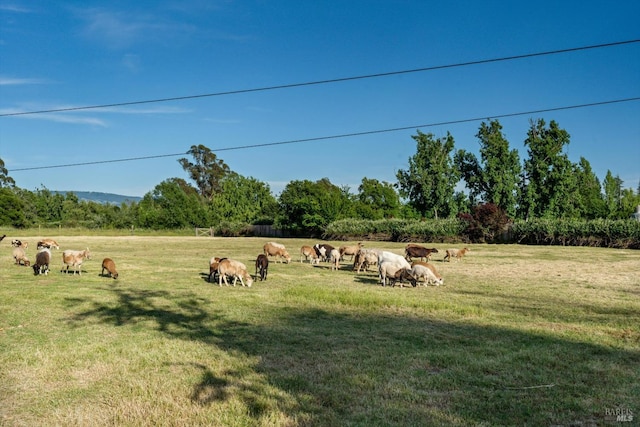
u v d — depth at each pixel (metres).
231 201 88.12
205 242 50.88
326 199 62.38
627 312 12.55
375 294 14.63
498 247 40.44
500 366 7.88
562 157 56.78
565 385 7.03
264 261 18.62
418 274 17.19
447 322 11.24
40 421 5.89
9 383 7.20
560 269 23.22
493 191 59.19
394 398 6.58
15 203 80.38
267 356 8.51
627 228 39.00
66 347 9.01
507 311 12.64
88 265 23.70
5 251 32.53
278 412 6.08
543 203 58.16
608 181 80.38
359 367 7.83
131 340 9.55
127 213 96.31
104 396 6.69
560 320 11.52
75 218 96.56
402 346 9.10
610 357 8.37
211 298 14.30
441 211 66.38
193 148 118.75
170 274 20.39
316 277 19.64
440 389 6.93
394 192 92.56
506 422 5.81
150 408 6.26
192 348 8.98
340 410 6.20
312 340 9.56
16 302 13.30
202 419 5.91
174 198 84.81
